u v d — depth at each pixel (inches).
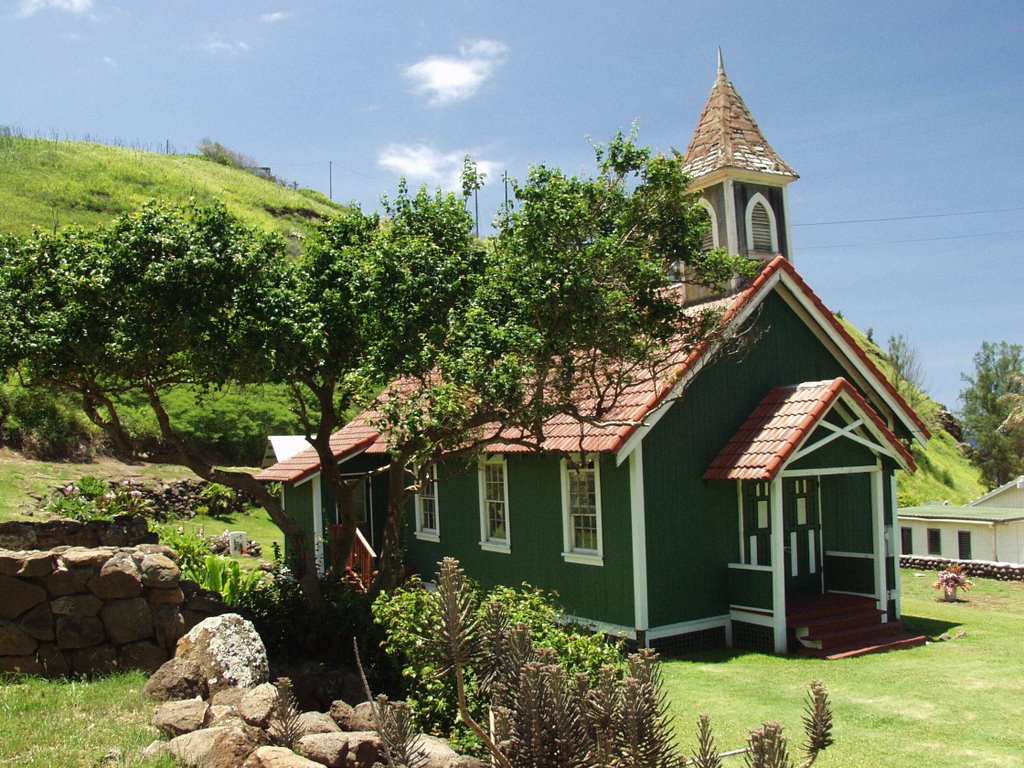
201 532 880.9
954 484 1921.8
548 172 438.0
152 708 269.6
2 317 385.7
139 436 1090.7
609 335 433.1
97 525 450.6
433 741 235.1
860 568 593.3
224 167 3038.9
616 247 423.5
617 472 547.2
